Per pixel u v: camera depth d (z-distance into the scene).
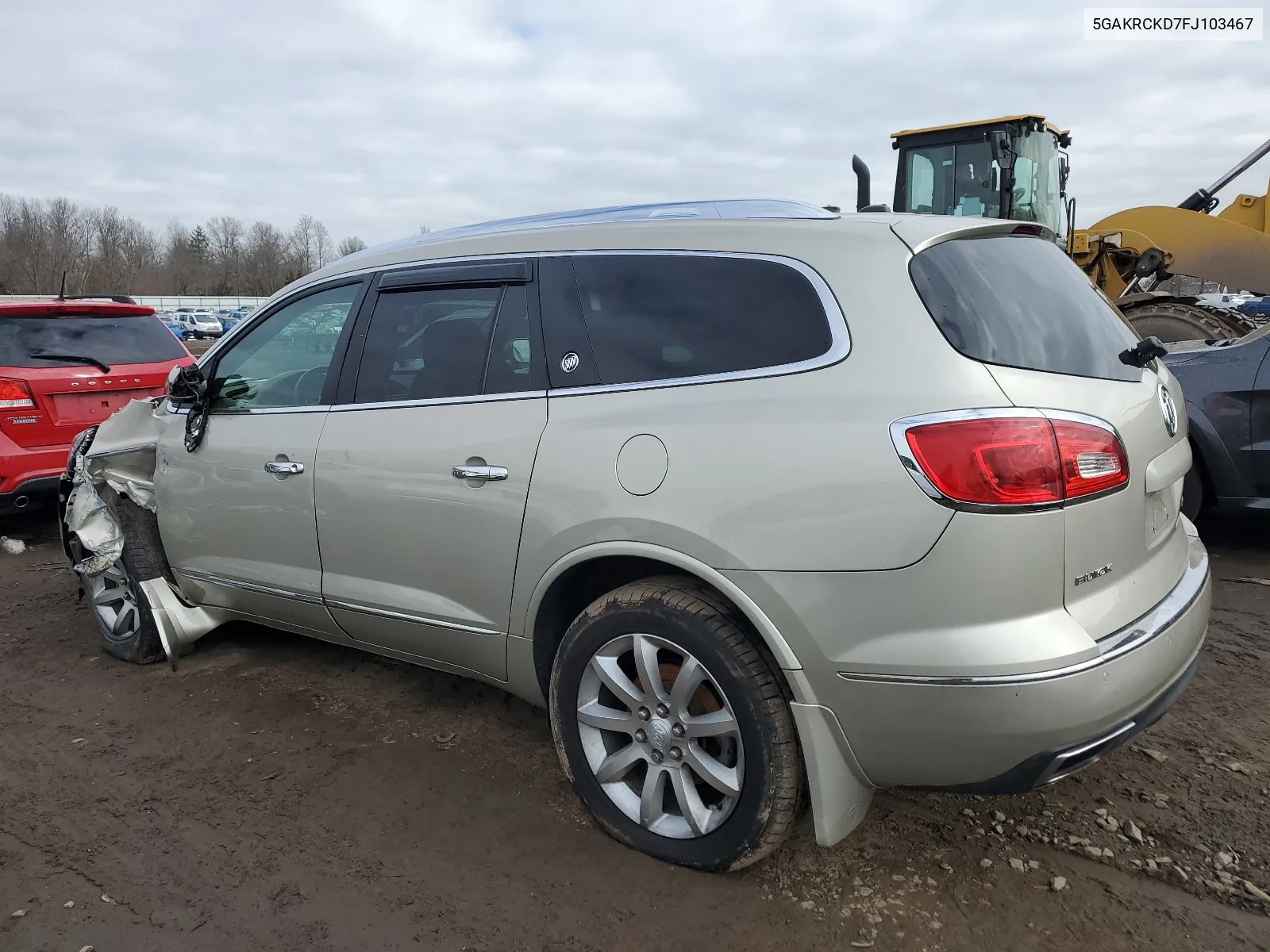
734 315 2.53
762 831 2.41
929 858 2.62
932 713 2.14
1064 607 2.16
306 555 3.45
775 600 2.28
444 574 3.02
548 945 2.35
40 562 6.22
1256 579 4.88
